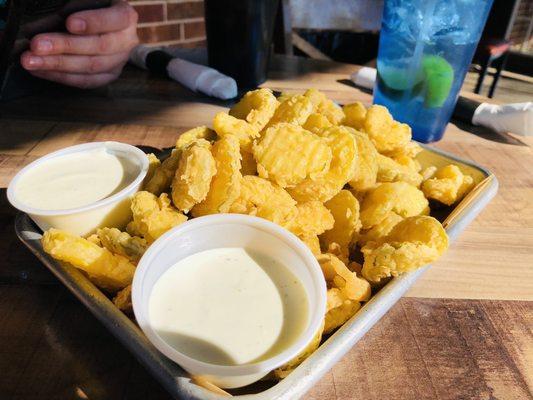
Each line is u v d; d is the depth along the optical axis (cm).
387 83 35
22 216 20
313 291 16
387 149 27
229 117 23
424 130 35
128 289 17
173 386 13
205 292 17
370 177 23
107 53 42
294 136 21
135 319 15
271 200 20
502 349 18
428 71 32
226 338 15
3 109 37
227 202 19
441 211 25
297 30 65
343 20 63
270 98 26
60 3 40
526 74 103
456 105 39
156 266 17
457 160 27
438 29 31
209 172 19
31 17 39
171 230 17
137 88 43
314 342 15
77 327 18
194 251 18
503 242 24
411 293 21
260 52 42
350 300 17
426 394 16
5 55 37
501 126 36
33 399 15
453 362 17
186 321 16
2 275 20
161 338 15
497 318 19
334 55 86
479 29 31
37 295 19
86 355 17
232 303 17
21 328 18
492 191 24
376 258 18
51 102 39
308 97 28
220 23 41
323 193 21
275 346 15
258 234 18
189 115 38
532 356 18
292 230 20
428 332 19
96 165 23
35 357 17
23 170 22
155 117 37
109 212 20
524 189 29
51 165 23
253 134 23
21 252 21
